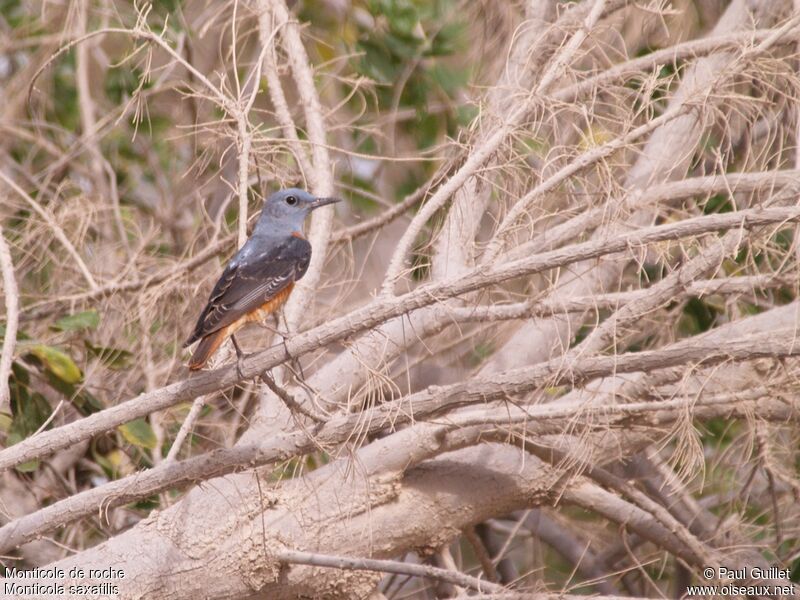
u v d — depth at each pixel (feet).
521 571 47.62
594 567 43.29
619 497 36.09
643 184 39.58
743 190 35.86
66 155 49.98
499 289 37.06
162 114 53.52
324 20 53.21
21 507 41.70
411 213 50.88
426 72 52.08
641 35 47.42
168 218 50.83
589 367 28.86
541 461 35.17
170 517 33.01
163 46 34.37
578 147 36.60
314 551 33.14
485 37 48.26
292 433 30.07
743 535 35.14
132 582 31.63
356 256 47.67
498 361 38.58
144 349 42.27
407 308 27.99
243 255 32.27
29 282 48.03
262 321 31.55
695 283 31.40
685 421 29.63
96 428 28.22
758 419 32.50
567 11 39.70
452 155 44.88
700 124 35.88
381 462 33.99
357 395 30.66
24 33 55.88
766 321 36.58
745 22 44.27
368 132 44.50
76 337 44.57
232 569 32.45
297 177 41.55
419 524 34.47
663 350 28.71
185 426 31.35
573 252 27.66
